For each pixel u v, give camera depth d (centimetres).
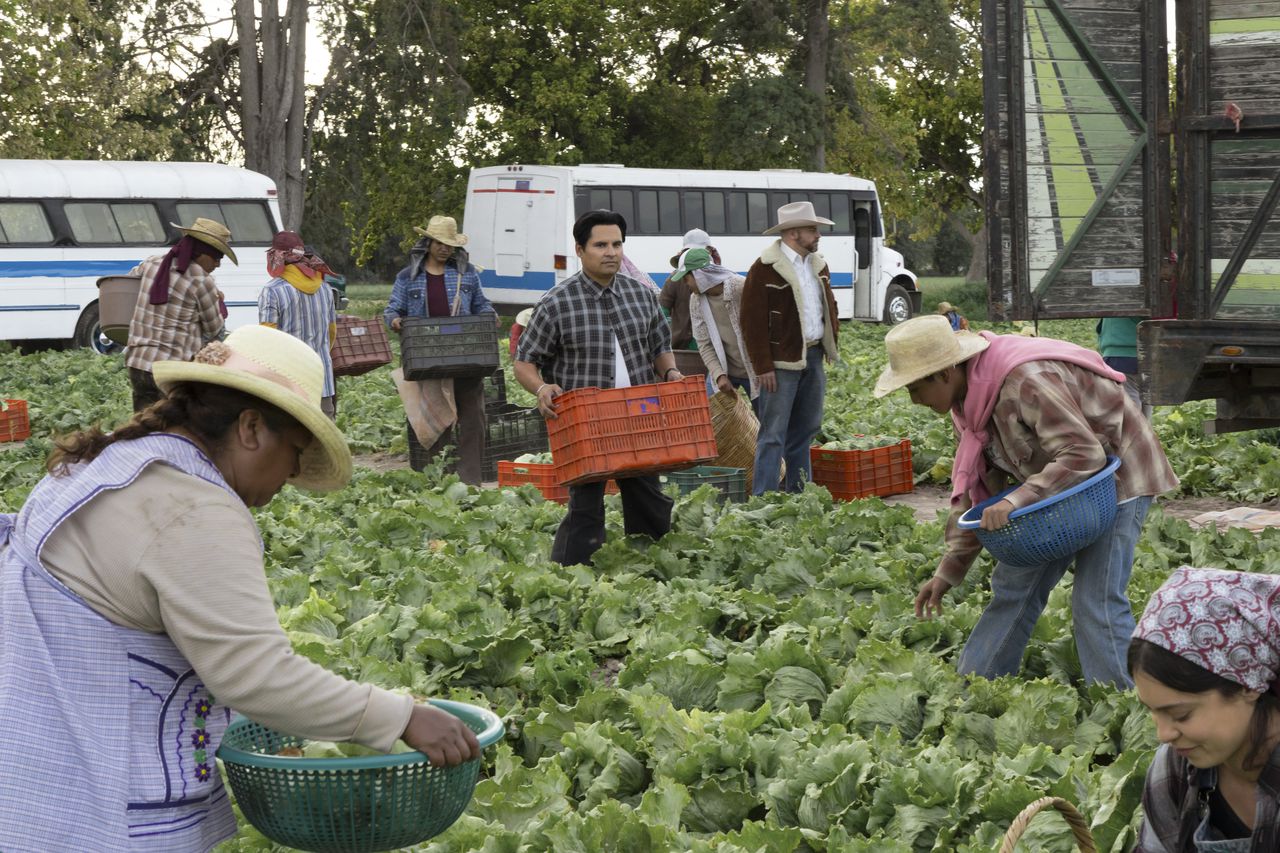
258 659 263
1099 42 945
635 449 792
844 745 457
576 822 411
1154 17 944
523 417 1320
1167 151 957
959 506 543
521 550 877
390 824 287
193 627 262
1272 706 247
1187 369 936
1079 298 961
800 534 884
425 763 285
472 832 418
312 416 278
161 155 3762
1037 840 408
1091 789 429
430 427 1221
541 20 4181
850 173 4875
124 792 263
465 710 321
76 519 268
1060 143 949
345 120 3991
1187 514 1097
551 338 809
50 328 2725
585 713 535
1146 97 952
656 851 405
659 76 4594
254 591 268
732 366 1107
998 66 936
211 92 4003
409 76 3847
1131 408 515
